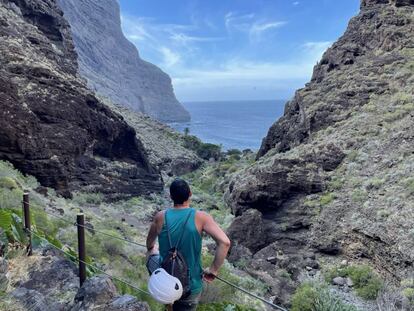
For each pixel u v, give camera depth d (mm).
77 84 38219
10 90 24844
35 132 25734
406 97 37000
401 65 43906
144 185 42375
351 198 26469
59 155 29812
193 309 3479
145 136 77562
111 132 39031
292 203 28656
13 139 23812
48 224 10625
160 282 3197
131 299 5250
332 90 46375
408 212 22031
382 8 55188
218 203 43531
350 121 37875
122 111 89688
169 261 3326
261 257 24094
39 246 7883
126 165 40812
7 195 10547
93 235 13320
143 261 12672
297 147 40938
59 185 26828
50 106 30922
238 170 58688
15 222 7785
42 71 32375
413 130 30406
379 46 50188
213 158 88562
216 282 8766
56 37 52125
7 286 5879
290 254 24797
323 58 58094
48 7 52781
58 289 6289
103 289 5477
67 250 8961
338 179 29016
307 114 44000
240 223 26984
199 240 3438
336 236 24422
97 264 9359
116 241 12547
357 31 55219
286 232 26812
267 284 18312
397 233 21016
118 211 32406
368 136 33281
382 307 14281
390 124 33938
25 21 46656
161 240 3475
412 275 18922
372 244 22344
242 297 11312
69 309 5551
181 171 74812
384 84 42219
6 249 6918
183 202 3559
